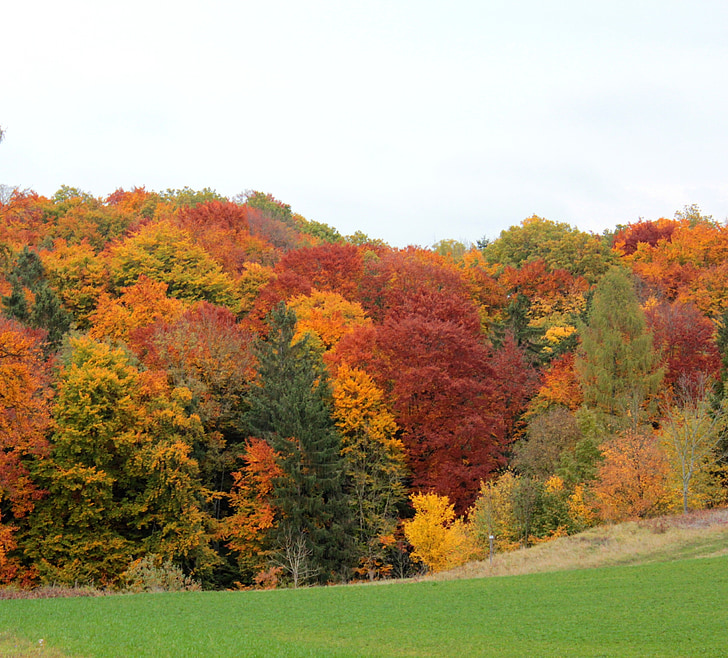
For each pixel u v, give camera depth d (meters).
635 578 31.00
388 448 57.44
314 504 50.81
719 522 39.94
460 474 56.25
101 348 52.78
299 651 20.12
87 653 18.84
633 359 60.00
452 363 63.16
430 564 47.72
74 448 47.62
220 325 64.25
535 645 21.55
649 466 45.38
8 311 63.97
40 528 47.94
